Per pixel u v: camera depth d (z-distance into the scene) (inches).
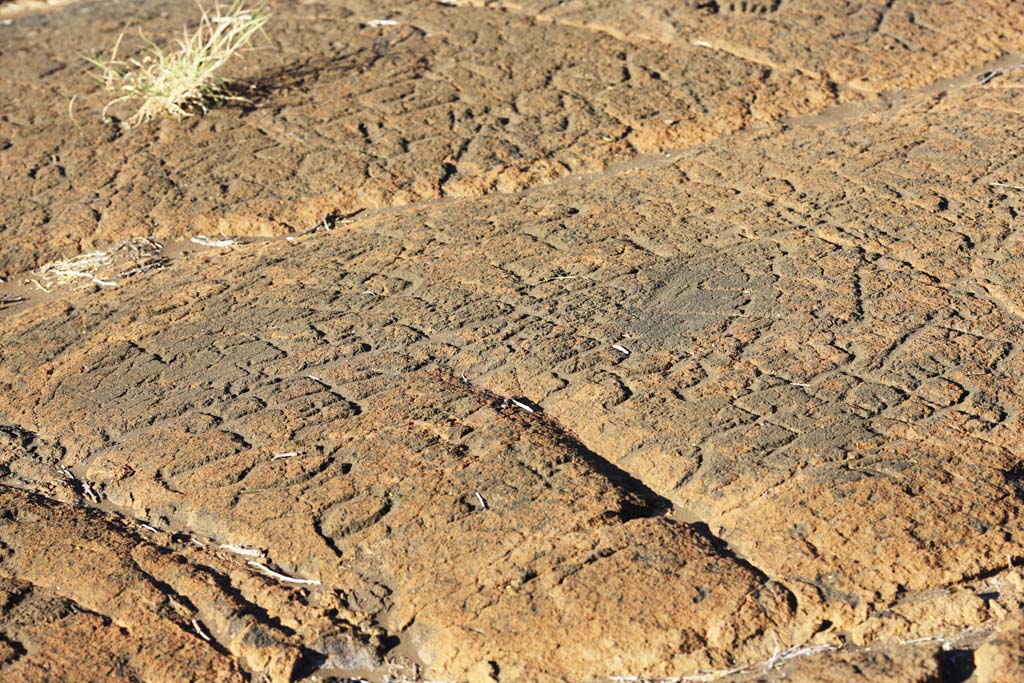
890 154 221.0
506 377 167.3
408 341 178.9
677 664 120.9
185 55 269.7
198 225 228.7
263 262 210.5
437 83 270.5
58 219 232.5
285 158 246.4
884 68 264.2
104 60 295.9
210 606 134.1
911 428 146.7
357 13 312.2
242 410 166.4
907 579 125.6
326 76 277.6
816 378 158.6
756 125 248.2
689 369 163.3
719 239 197.3
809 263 185.3
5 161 252.5
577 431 155.5
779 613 123.7
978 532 129.6
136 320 195.2
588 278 189.2
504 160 239.9
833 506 134.1
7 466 163.0
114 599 136.5
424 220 218.8
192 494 150.1
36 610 136.3
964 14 285.9
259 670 126.6
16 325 199.2
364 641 128.0
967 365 158.1
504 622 126.3
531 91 264.4
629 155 241.4
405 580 133.2
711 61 271.1
